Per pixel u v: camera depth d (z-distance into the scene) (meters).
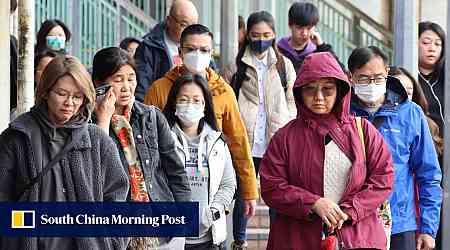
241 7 15.95
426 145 8.55
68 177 6.69
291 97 11.20
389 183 7.68
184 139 8.62
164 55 10.52
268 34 11.11
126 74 7.76
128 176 7.56
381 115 8.52
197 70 9.47
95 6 15.37
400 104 8.59
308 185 7.66
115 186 6.90
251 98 11.15
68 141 6.71
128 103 7.74
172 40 10.61
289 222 7.69
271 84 11.16
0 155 6.62
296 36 11.95
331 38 17.31
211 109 8.75
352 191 7.62
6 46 8.68
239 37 12.97
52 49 11.63
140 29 15.70
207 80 9.53
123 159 7.59
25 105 9.18
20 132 6.64
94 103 6.87
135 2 15.66
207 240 8.60
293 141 7.72
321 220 7.58
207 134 8.70
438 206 8.55
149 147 7.70
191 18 10.52
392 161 7.87
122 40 14.23
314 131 7.70
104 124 7.52
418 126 8.55
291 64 11.27
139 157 7.65
